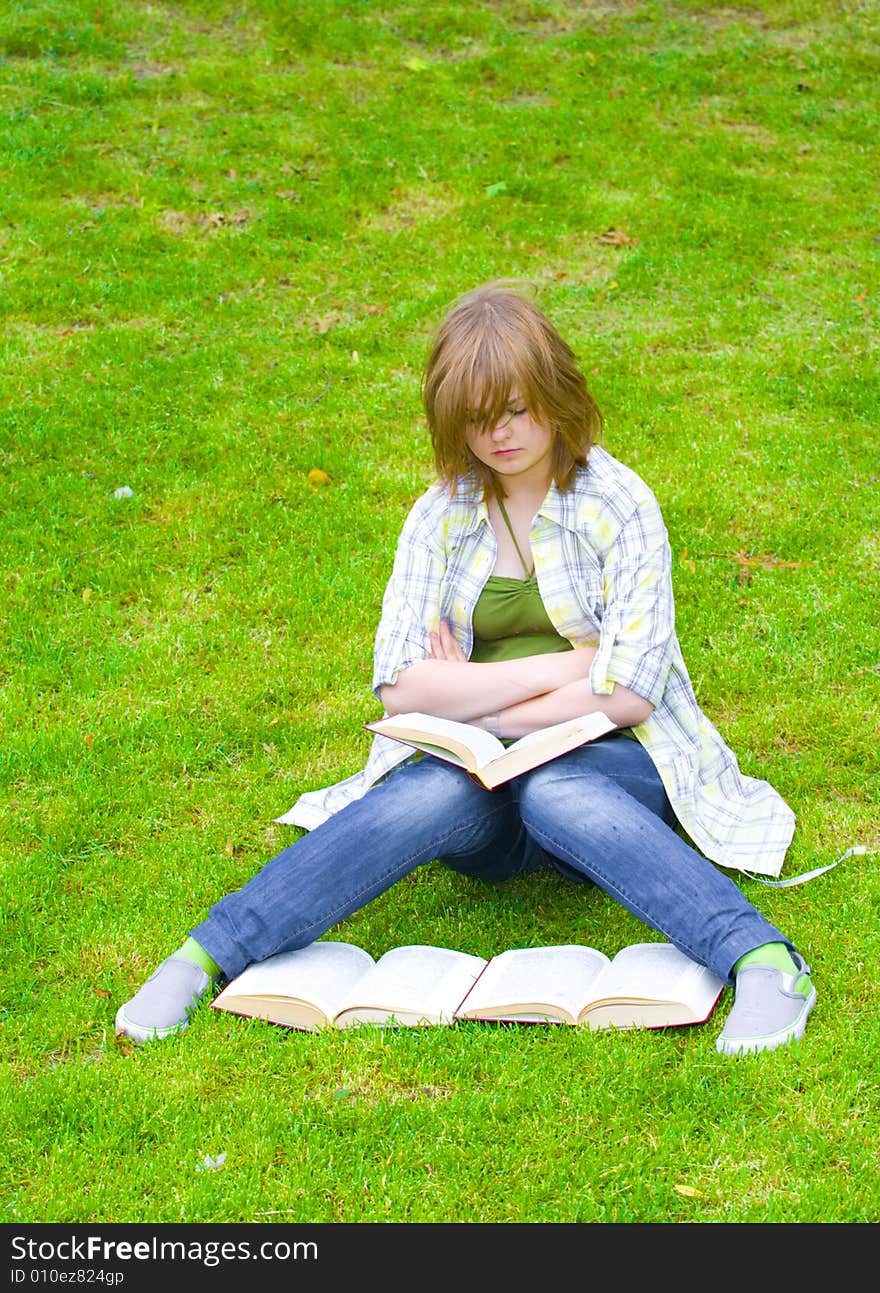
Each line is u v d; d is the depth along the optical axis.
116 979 3.14
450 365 3.02
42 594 4.76
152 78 8.78
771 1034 2.74
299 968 2.99
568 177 7.75
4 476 5.35
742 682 4.21
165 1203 2.53
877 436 5.55
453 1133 2.64
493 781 2.90
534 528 3.22
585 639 3.31
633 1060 2.76
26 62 8.84
